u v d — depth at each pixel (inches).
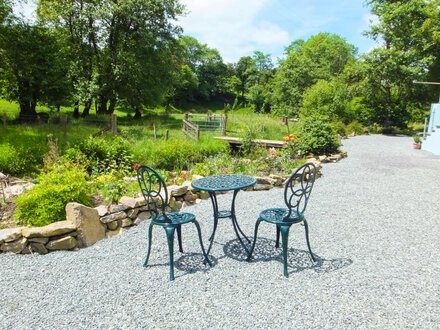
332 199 202.4
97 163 264.1
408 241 136.6
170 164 329.4
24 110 519.5
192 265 115.8
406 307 88.4
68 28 704.4
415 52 756.6
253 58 2140.7
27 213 139.2
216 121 594.6
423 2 767.7
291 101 1023.0
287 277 105.6
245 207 185.6
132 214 155.1
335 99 721.0
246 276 106.9
